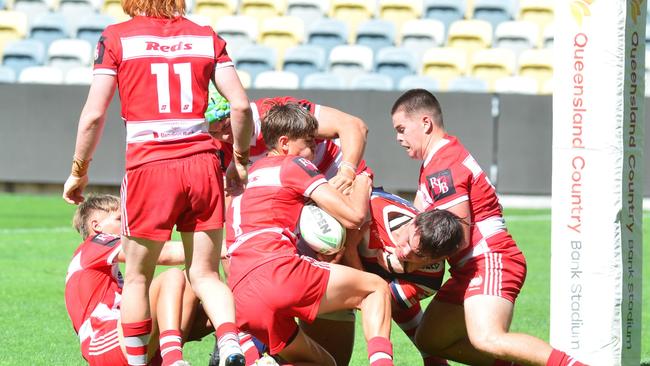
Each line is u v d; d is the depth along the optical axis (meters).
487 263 18.45
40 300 28.73
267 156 18.94
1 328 24.94
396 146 51.94
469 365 19.47
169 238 16.89
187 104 16.94
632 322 18.05
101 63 16.89
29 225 44.91
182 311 18.61
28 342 23.38
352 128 19.84
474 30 62.97
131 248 16.88
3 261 35.56
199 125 17.05
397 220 19.06
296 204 18.20
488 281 18.25
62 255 37.09
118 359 17.45
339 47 61.50
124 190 16.86
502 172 51.94
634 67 17.70
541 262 35.94
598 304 17.45
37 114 54.25
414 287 19.14
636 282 18.06
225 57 17.45
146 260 16.92
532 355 17.27
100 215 19.86
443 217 17.94
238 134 17.56
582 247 17.47
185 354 22.48
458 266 18.83
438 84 58.22
